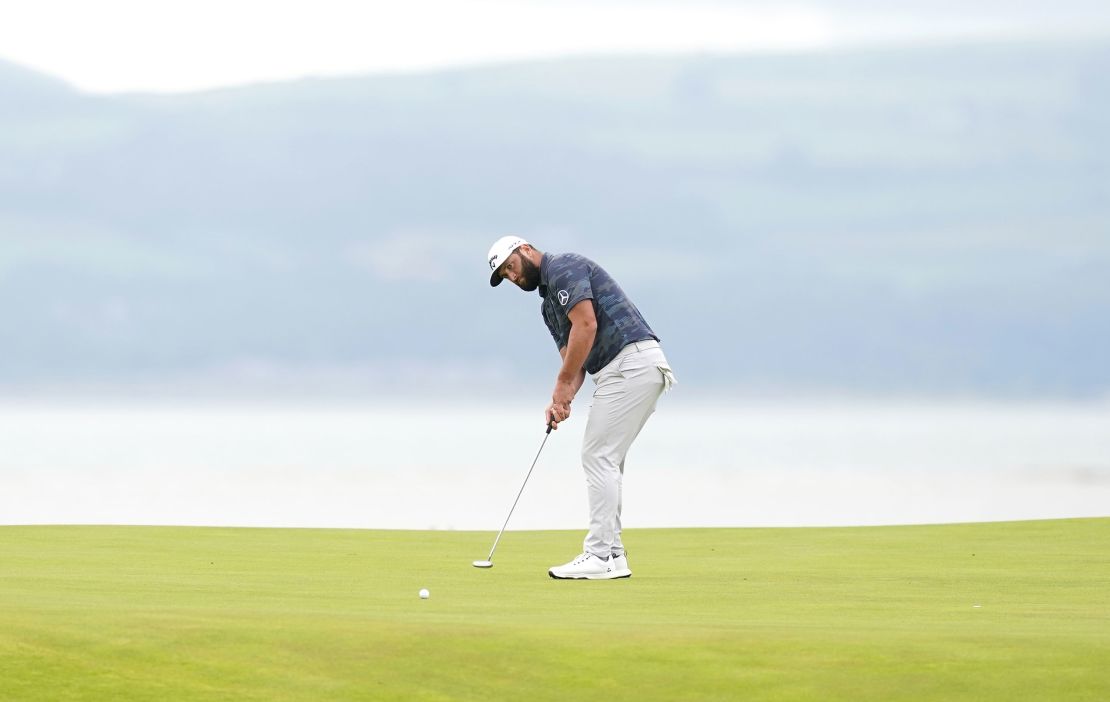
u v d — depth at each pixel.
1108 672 15.69
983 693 15.16
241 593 22.38
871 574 27.92
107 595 21.39
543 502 74.88
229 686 15.32
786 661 16.20
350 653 16.30
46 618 17.30
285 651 16.31
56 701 14.73
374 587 24.19
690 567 29.81
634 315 28.73
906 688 15.35
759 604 22.19
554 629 17.44
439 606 21.05
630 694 15.30
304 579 25.52
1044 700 14.93
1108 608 21.62
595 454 28.17
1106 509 72.38
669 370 28.72
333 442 186.12
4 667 15.53
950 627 18.55
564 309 28.42
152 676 15.52
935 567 29.56
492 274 29.44
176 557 29.88
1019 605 22.22
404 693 15.27
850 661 16.19
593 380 28.86
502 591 24.05
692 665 16.09
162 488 85.50
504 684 15.55
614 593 23.84
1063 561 30.84
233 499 75.62
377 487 89.00
